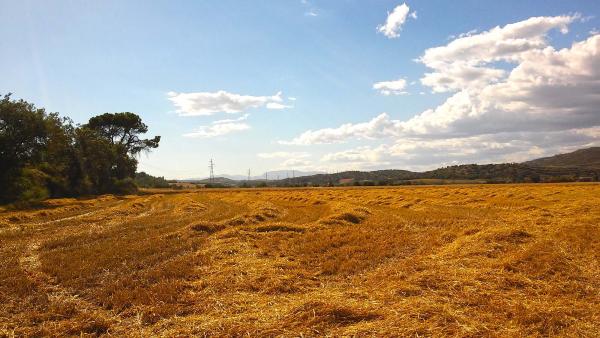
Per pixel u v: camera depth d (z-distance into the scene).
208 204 45.06
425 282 10.25
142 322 8.46
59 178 64.31
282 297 9.75
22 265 14.18
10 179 49.75
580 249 13.73
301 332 7.36
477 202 35.62
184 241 17.61
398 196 42.88
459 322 7.54
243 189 92.75
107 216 31.28
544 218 21.55
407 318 7.75
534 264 11.64
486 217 24.34
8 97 49.38
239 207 39.28
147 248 16.08
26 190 50.69
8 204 44.41
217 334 7.50
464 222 21.59
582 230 17.00
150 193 84.62
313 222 23.56
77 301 10.07
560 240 15.16
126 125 93.12
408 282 10.34
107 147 79.06
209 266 12.77
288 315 8.12
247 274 11.61
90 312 9.19
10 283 11.54
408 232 18.94
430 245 15.67
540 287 9.88
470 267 11.88
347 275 12.00
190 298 9.66
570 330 7.25
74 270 12.85
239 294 10.07
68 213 36.00
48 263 13.96
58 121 62.72
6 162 49.12
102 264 13.58
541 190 48.34
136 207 40.69
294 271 12.04
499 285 10.02
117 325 8.42
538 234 16.25
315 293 10.10
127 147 94.38
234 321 8.06
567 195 40.25
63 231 22.94
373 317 7.98
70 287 11.27
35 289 11.11
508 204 32.78
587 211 24.95
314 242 16.61
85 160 69.44
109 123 91.88
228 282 10.93
